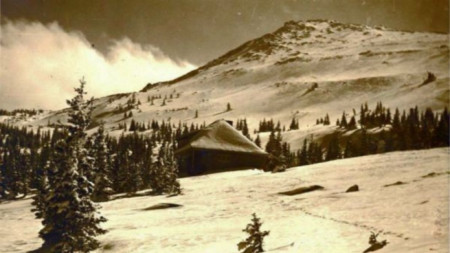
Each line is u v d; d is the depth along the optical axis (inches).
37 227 1078.4
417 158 1539.1
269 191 1237.1
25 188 2763.3
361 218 746.8
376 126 4928.6
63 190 787.4
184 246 709.9
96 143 1798.7
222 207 1063.0
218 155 2180.1
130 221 965.2
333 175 1369.3
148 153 2755.9
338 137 4867.1
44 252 787.4
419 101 7711.6
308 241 636.1
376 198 916.6
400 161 1498.5
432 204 759.1
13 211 1488.7
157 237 783.1
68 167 794.2
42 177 901.2
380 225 671.1
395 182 1059.9
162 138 6146.7
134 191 1831.9
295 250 584.4
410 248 465.1
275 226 783.7
